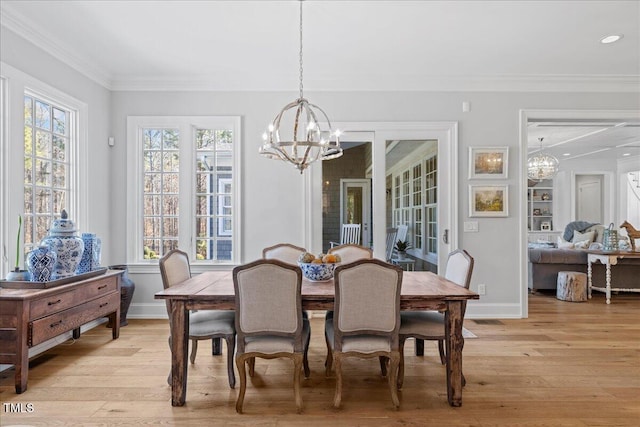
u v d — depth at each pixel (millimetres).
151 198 4520
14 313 2539
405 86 4406
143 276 4422
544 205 9680
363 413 2303
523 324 4152
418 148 4461
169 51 3699
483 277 4434
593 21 3129
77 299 3066
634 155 8812
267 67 4137
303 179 4434
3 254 2934
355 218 6301
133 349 3361
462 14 3014
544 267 5789
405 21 3123
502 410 2332
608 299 5164
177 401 2377
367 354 2336
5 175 2951
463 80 4371
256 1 2822
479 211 4418
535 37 3414
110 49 3637
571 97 4422
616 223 9219
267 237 4445
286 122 4418
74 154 3820
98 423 2180
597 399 2467
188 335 2477
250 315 2316
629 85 4395
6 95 2961
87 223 3932
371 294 2312
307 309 2432
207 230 4531
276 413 2301
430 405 2396
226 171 4535
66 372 2873
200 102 4422
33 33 3170
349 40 3479
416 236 4465
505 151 4402
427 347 3463
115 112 4406
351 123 4414
